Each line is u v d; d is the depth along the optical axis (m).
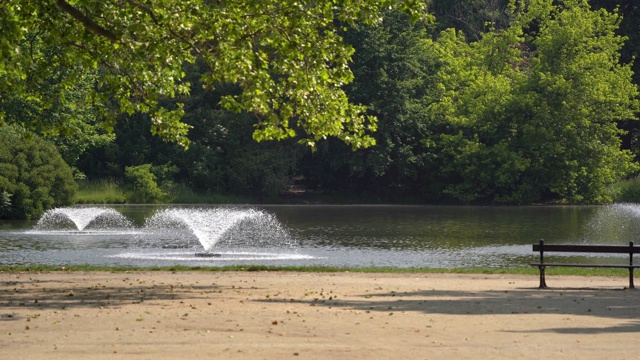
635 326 17.23
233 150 87.44
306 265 34.16
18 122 57.34
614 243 44.25
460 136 85.50
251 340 15.34
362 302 20.98
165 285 24.86
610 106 86.19
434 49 91.12
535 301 21.41
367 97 84.38
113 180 83.44
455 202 87.88
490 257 37.69
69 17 26.31
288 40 24.77
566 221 59.34
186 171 86.69
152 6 25.30
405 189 90.88
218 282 25.81
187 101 87.19
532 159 86.12
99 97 28.55
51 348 14.54
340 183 91.31
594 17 87.06
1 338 15.48
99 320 17.58
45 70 28.34
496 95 86.44
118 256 36.94
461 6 109.00
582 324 17.50
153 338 15.50
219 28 24.80
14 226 54.00
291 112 26.61
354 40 84.12
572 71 84.88
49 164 65.06
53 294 22.34
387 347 14.69
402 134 85.75
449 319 18.08
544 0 93.19
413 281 26.56
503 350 14.45
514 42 89.94
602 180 84.88
